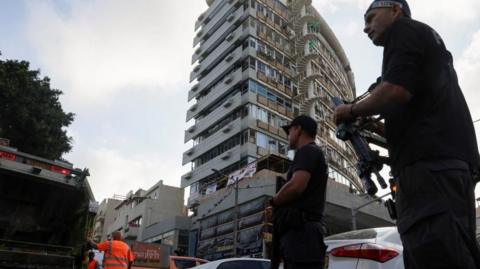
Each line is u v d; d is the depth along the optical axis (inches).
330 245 167.9
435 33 70.5
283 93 1510.8
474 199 62.7
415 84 63.9
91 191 315.3
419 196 61.7
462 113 66.9
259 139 1350.9
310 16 1588.3
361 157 78.2
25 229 289.6
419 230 60.4
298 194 93.0
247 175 1077.8
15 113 1046.4
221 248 1058.1
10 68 1085.1
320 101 1530.5
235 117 1445.6
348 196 1090.1
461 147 63.2
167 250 644.7
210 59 1713.8
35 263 246.1
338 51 2032.5
